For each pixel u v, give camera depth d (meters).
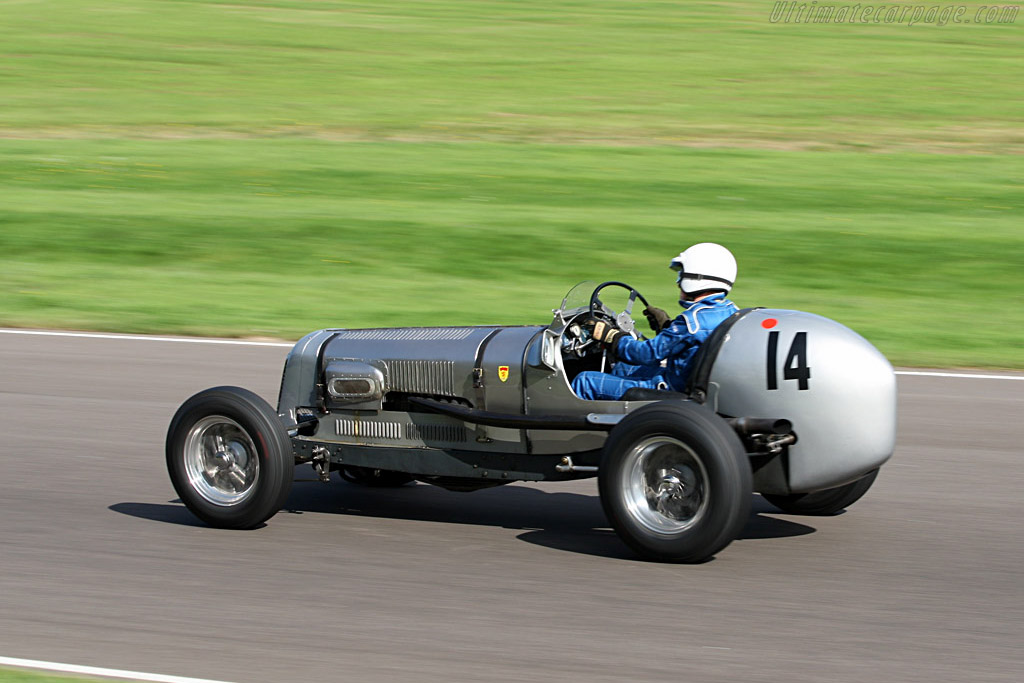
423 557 12.53
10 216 35.53
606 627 10.48
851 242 32.31
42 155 43.62
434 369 13.72
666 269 29.97
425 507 14.70
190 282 29.23
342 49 66.56
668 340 12.91
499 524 13.86
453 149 44.62
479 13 80.19
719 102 53.81
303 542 13.09
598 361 14.13
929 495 14.85
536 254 31.30
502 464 13.45
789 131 48.22
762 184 39.53
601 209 36.06
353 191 38.50
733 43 69.62
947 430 17.91
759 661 9.74
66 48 65.81
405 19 77.06
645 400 12.66
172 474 13.62
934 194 38.19
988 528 13.55
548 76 59.47
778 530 13.54
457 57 64.38
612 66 62.16
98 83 57.44
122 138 46.69
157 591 11.46
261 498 13.20
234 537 13.26
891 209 36.25
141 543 12.99
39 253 32.06
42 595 11.34
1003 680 9.39
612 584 11.59
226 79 58.50
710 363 12.42
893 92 56.16
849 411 12.10
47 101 53.44
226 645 10.10
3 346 23.67
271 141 46.03
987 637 10.28
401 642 10.15
